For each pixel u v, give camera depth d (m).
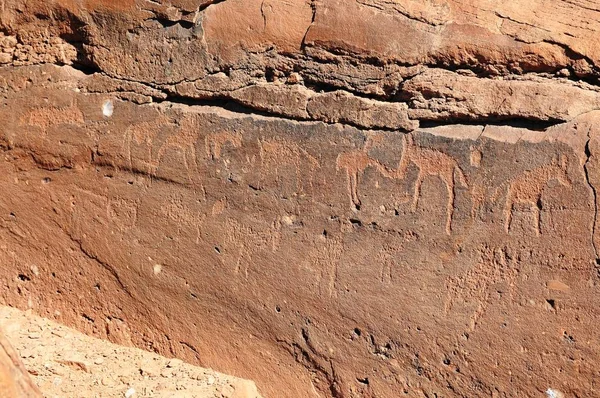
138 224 3.93
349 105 3.54
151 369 3.90
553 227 3.29
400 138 3.49
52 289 4.15
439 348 3.48
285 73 3.62
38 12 3.95
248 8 3.63
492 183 3.37
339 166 3.57
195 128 3.77
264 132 3.66
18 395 2.81
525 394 3.36
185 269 3.87
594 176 3.22
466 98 3.39
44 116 4.01
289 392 3.76
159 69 3.80
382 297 3.55
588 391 3.27
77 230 4.04
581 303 3.27
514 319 3.36
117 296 4.03
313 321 3.68
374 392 3.61
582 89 3.29
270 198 3.68
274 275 3.71
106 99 3.91
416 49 3.43
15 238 4.16
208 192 3.78
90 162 3.97
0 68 4.04
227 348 3.85
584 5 3.32
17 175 4.09
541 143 3.29
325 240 3.62
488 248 3.39
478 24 3.38
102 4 3.83
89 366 3.90
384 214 3.52
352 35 3.49
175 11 3.72
